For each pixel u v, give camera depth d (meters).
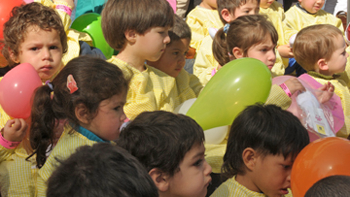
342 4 5.17
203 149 1.60
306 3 4.47
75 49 2.80
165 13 2.31
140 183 1.01
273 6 4.41
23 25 2.17
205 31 4.01
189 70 3.48
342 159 1.52
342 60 3.09
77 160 1.03
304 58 3.19
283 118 1.80
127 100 2.30
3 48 2.31
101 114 1.74
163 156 1.49
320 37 3.07
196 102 2.15
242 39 2.78
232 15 3.49
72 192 0.96
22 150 2.13
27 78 1.99
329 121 2.53
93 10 3.79
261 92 2.10
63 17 2.87
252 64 2.16
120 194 0.96
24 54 2.21
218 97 2.08
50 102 1.82
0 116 2.21
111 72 1.75
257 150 1.78
